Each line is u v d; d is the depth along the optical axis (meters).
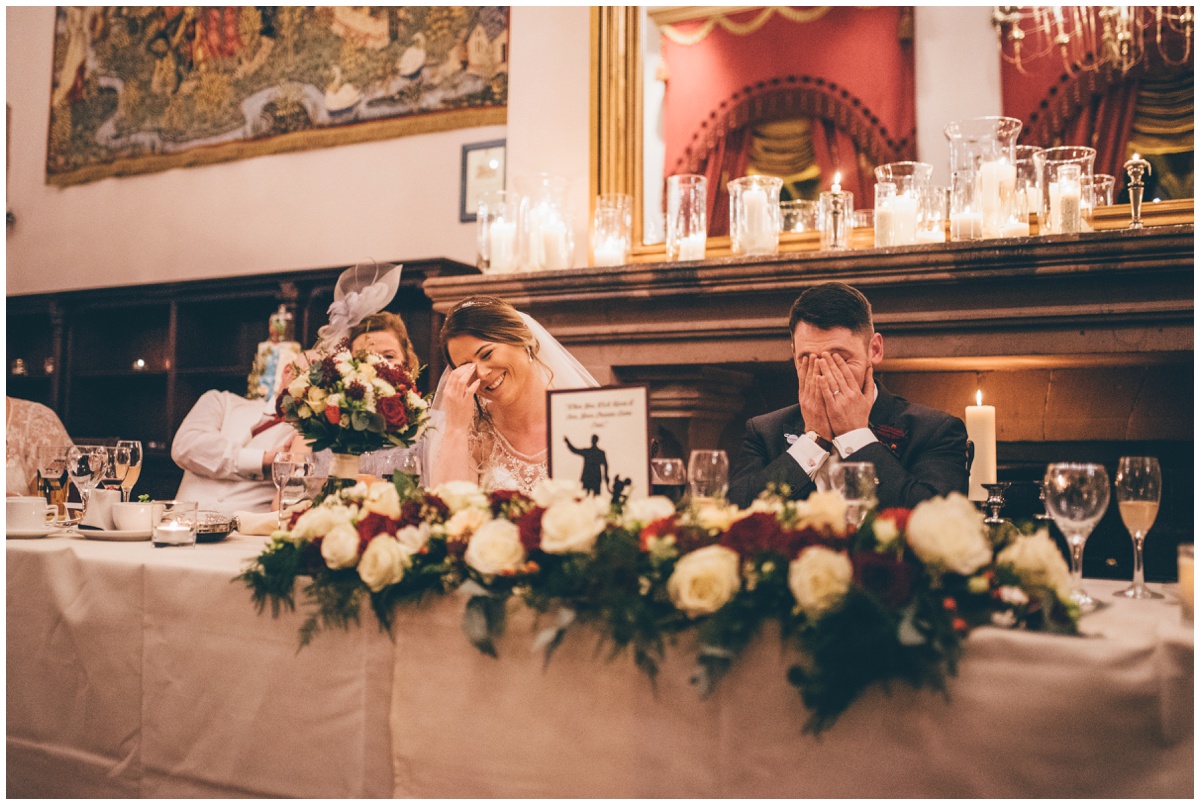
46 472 2.15
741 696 1.02
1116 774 0.90
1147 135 2.76
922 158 3.05
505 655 1.15
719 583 0.97
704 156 3.34
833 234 2.93
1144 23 2.78
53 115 5.35
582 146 3.58
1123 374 2.84
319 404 1.70
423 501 1.28
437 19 4.41
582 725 1.10
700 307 2.97
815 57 3.21
